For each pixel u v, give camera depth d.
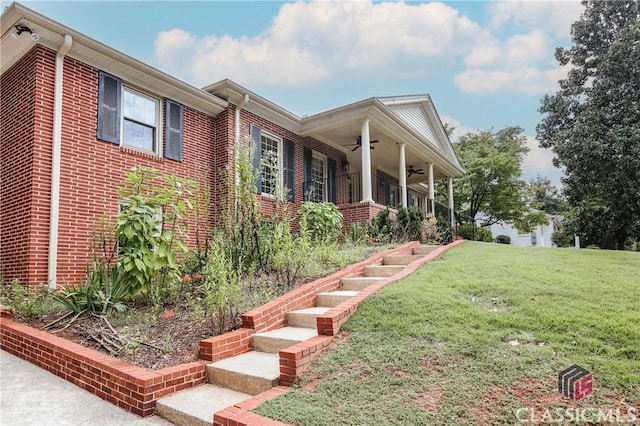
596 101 17.52
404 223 10.99
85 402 3.73
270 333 4.54
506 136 23.91
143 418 3.38
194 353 4.24
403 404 2.79
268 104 11.34
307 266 6.70
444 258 7.27
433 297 4.60
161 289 5.95
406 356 3.39
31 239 6.95
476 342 3.45
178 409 3.27
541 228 32.25
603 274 5.34
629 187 15.91
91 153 7.88
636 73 16.56
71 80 7.72
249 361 4.00
